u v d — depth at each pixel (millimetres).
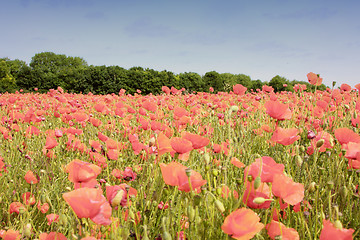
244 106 5043
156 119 3812
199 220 1325
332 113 4730
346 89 4777
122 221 1512
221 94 8688
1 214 2316
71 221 1606
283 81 25750
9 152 3471
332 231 1058
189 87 30828
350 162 1904
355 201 1824
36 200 2334
